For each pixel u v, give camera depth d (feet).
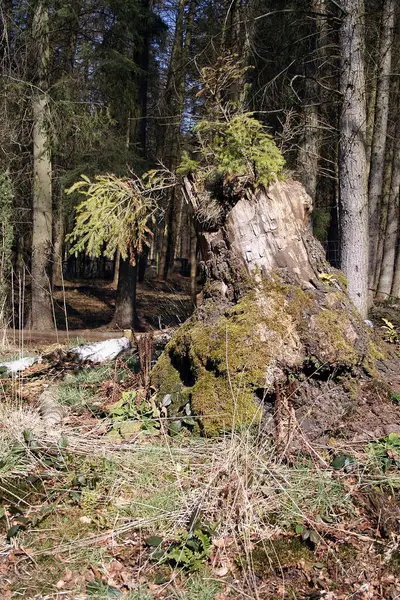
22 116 40.34
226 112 14.17
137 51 44.16
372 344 14.17
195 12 46.26
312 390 12.32
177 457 11.12
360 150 22.09
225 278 13.48
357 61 22.02
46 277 38.75
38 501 10.48
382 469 10.85
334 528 9.57
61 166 45.19
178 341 13.55
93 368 19.44
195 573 8.77
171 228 79.20
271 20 32.32
